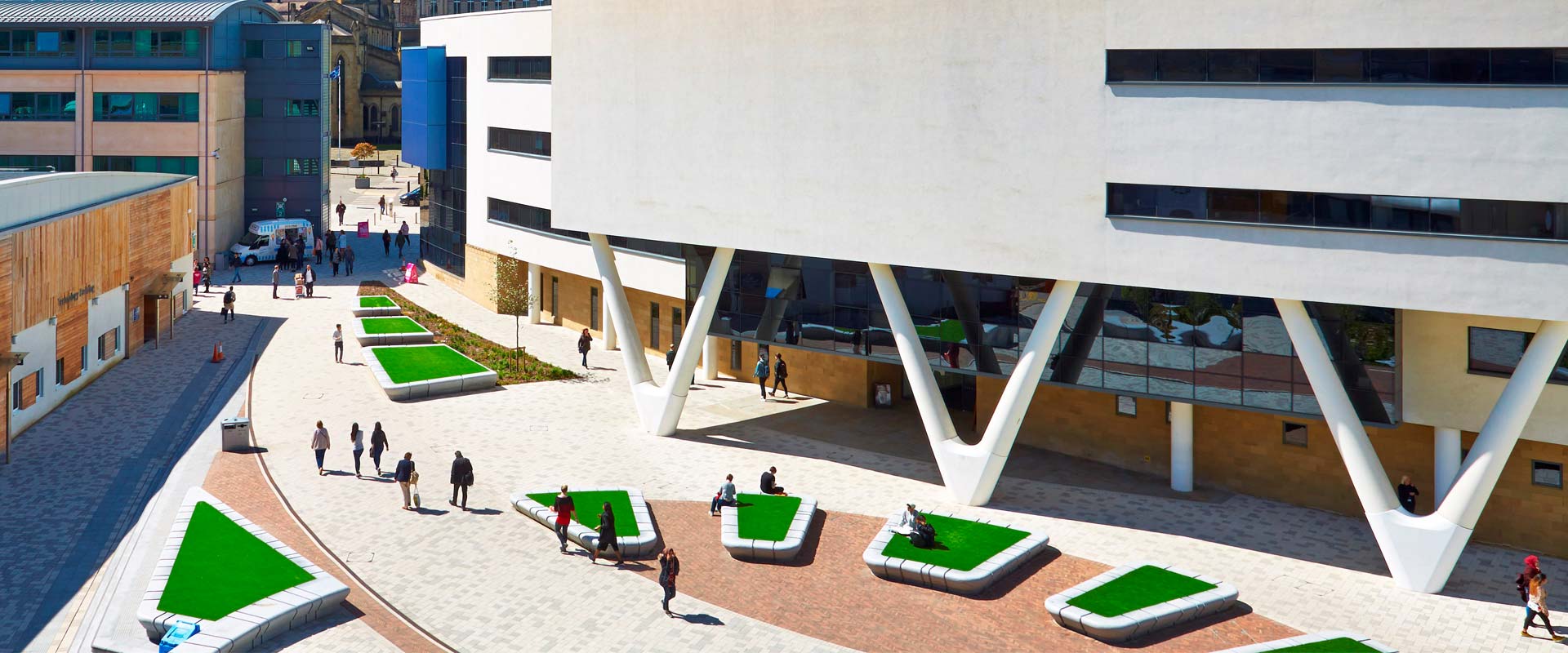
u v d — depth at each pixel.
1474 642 28.20
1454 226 29.33
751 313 43.25
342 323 66.31
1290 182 30.98
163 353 58.47
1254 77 31.11
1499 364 31.83
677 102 41.12
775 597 30.50
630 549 32.69
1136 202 33.03
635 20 41.81
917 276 38.59
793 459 42.00
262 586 29.09
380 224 108.06
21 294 43.72
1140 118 32.56
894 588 31.17
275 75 89.94
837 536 34.66
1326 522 35.88
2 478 38.62
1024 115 34.16
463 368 53.28
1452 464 33.12
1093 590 29.94
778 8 38.06
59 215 47.88
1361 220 30.31
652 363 56.78
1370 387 32.69
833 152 37.59
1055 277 34.38
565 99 44.50
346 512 36.00
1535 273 28.58
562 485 38.56
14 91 80.88
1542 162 28.22
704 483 39.22
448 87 74.56
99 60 81.44
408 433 44.72
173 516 35.38
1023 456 42.25
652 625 28.72
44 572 31.09
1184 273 32.56
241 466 40.31
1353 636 27.75
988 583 30.89
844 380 49.62
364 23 168.75
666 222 42.16
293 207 91.50
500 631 28.34
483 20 67.75
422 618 28.97
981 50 34.56
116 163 81.81
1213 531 35.09
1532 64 28.08
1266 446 37.72
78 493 37.31
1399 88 29.50
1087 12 32.88
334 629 28.03
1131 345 35.69
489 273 70.75
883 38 36.12
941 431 37.88
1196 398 34.91
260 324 65.88
